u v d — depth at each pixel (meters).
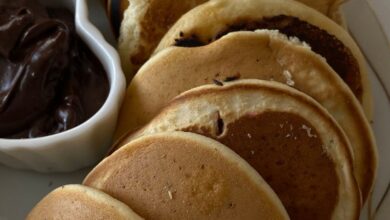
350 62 0.30
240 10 0.29
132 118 0.30
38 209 0.27
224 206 0.25
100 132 0.30
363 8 0.35
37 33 0.30
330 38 0.30
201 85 0.28
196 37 0.29
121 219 0.25
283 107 0.27
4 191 0.32
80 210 0.25
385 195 0.31
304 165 0.27
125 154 0.26
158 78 0.29
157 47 0.31
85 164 0.32
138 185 0.26
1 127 0.29
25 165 0.31
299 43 0.28
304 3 0.32
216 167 0.25
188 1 0.31
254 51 0.28
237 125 0.27
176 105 0.27
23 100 0.29
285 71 0.28
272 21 0.29
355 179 0.27
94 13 0.36
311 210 0.27
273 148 0.27
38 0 0.33
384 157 0.32
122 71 0.31
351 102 0.28
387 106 0.34
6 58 0.29
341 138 0.27
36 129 0.30
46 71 0.29
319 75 0.28
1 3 0.30
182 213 0.25
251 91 0.27
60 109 0.30
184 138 0.26
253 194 0.25
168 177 0.25
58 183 0.32
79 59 0.31
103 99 0.31
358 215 0.28
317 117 0.27
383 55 0.34
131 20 0.32
